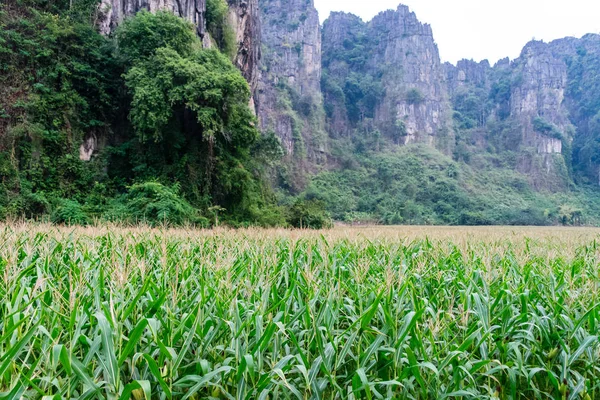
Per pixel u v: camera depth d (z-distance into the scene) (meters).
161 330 3.78
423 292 5.81
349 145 127.19
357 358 3.69
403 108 133.88
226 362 3.64
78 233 10.55
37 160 24.73
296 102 122.19
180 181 26.84
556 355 4.41
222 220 27.59
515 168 127.75
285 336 4.08
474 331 3.87
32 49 25.56
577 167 131.88
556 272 7.07
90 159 27.39
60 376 3.50
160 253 7.16
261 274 5.35
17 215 22.11
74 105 26.44
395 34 147.00
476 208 101.81
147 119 24.81
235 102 28.39
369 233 15.32
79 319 3.31
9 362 2.80
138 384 2.89
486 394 4.07
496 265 7.31
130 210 23.16
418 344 3.62
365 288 5.11
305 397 3.46
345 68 147.62
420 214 96.00
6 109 24.28
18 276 4.29
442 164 118.31
